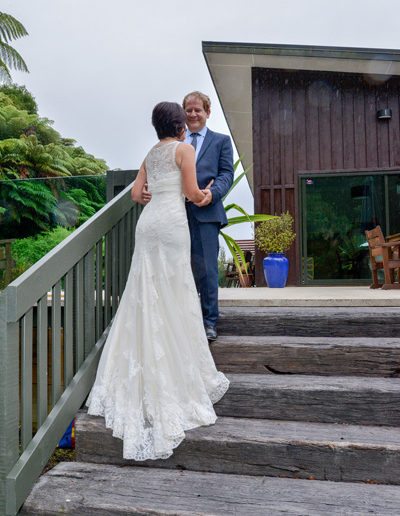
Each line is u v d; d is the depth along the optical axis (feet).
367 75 21.75
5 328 5.79
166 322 7.00
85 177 12.87
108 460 6.86
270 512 5.41
